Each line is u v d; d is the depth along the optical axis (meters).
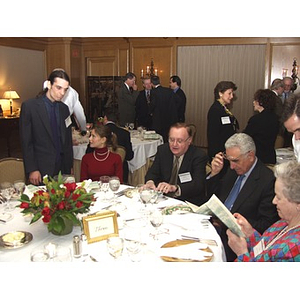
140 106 6.58
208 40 7.34
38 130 2.90
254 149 2.17
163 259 1.46
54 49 8.23
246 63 7.19
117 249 1.44
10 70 7.47
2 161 3.00
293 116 1.67
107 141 2.92
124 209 2.07
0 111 7.12
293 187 1.41
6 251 1.56
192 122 7.80
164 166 2.67
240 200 2.17
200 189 2.54
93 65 8.57
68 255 1.41
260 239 1.72
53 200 1.60
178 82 6.46
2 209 2.07
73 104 3.98
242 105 7.33
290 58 6.88
